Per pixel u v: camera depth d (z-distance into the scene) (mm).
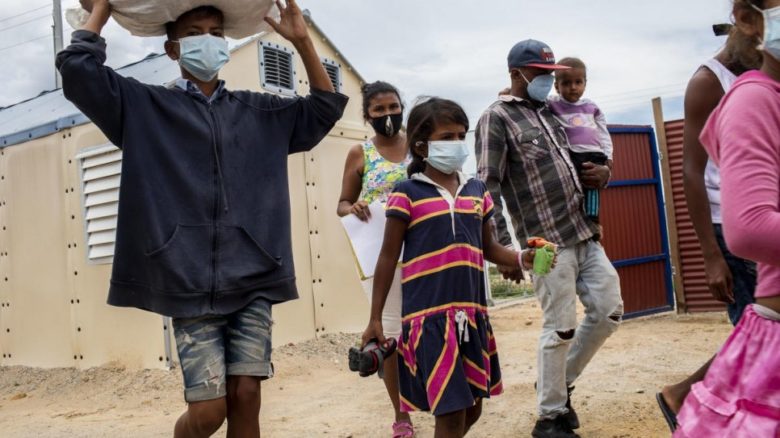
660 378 5488
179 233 2879
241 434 3000
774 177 1962
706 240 2924
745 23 2158
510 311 10719
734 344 2129
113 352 7059
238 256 2979
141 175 2879
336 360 7219
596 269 4172
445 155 3297
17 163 7848
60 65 2766
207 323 2936
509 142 4176
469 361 3195
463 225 3271
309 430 4820
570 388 4328
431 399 3109
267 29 3420
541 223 4117
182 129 2961
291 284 3158
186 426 2924
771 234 1877
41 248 7629
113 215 6941
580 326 4285
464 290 3207
